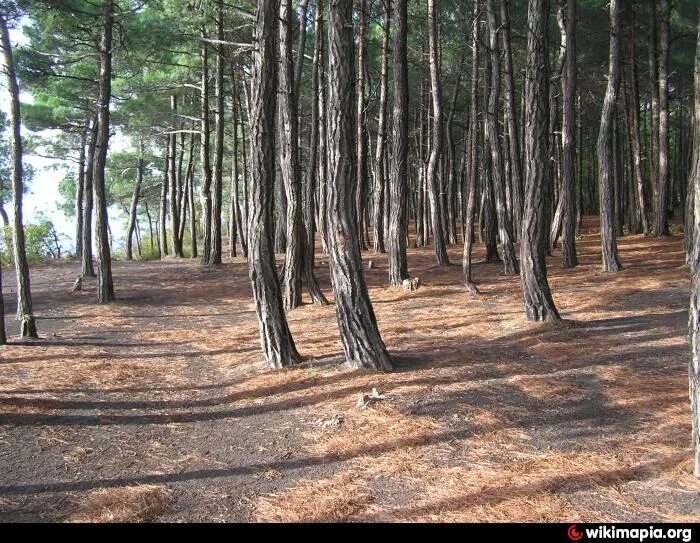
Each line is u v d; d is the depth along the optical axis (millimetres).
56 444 5297
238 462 4863
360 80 17344
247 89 20078
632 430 5051
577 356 7246
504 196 15172
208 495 4281
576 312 9797
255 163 7383
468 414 5551
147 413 6156
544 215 8992
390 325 9953
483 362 7219
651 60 20500
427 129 24875
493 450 4812
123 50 15648
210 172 21156
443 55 23469
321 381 6809
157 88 20594
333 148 6848
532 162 8922
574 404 5715
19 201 10023
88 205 19016
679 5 21312
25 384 7125
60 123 24969
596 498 3967
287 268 12602
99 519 3926
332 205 6938
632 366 6742
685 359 6848
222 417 6012
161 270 20484
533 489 4117
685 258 14281
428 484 4293
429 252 21812
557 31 21984
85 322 12062
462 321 9898
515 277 14500
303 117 25891
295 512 3965
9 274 20047
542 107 8789
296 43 18875
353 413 5742
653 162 21078
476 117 19406
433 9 15695
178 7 14641
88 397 6672
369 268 17906
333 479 4461
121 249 44531
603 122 14039
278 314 7547
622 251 17469
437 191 17234
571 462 4508
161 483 4496
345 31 6758
